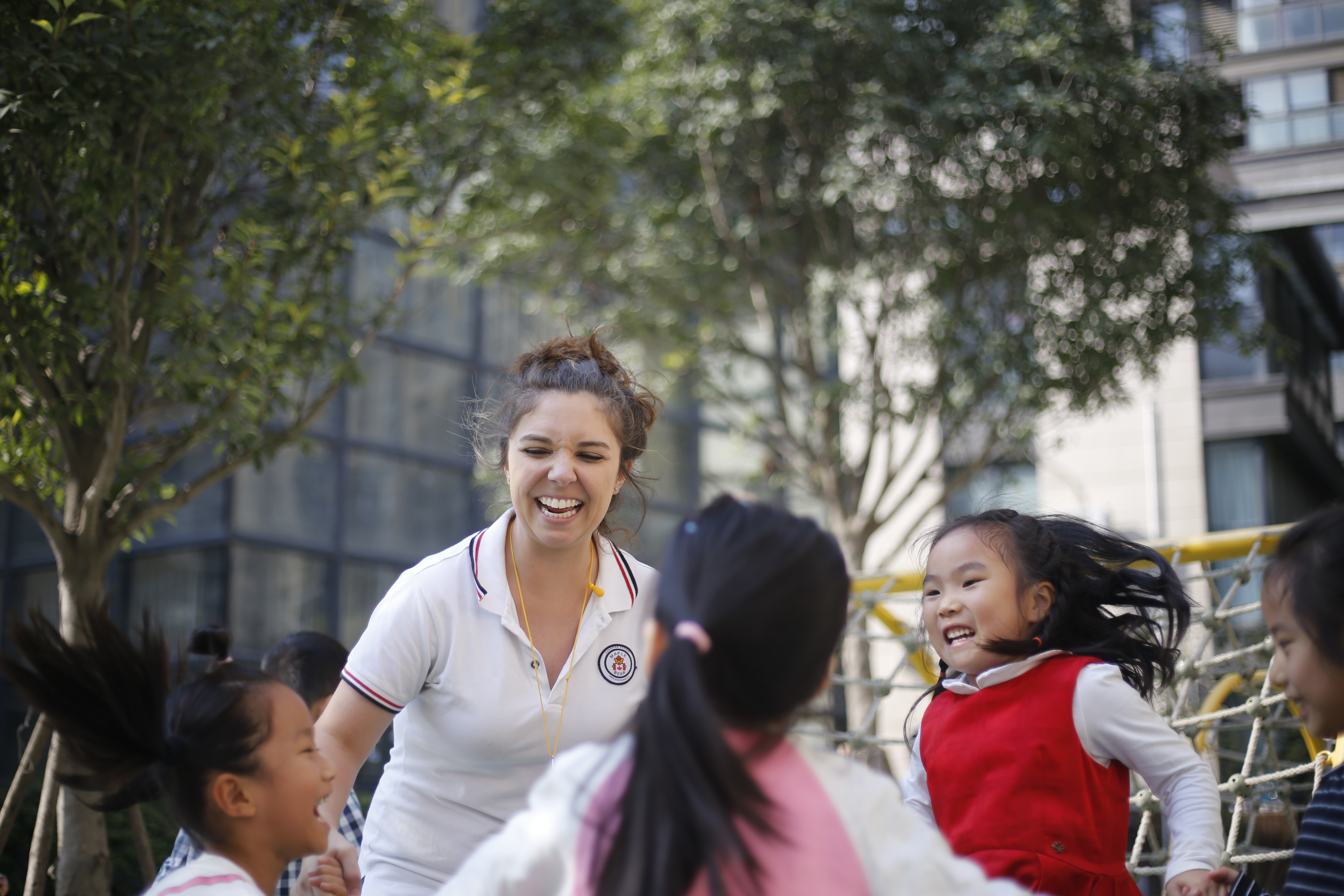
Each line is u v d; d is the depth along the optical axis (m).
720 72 7.31
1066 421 11.07
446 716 2.10
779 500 11.62
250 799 1.54
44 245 3.81
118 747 1.54
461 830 2.10
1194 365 11.76
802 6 7.41
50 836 3.44
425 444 9.34
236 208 4.75
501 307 10.10
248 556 7.97
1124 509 11.62
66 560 3.89
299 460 8.43
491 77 6.00
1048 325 7.43
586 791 1.22
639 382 2.38
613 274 8.49
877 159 7.77
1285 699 3.03
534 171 6.55
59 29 3.38
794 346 11.06
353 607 8.62
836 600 1.26
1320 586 1.46
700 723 1.14
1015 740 2.00
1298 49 12.05
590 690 2.13
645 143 8.03
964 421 7.88
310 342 4.45
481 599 2.12
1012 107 6.82
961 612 2.13
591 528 2.10
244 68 4.19
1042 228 7.15
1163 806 2.32
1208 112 7.29
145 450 4.27
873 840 1.22
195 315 4.09
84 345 3.81
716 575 1.22
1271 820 3.41
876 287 9.15
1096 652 2.15
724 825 1.12
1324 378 14.64
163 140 3.96
